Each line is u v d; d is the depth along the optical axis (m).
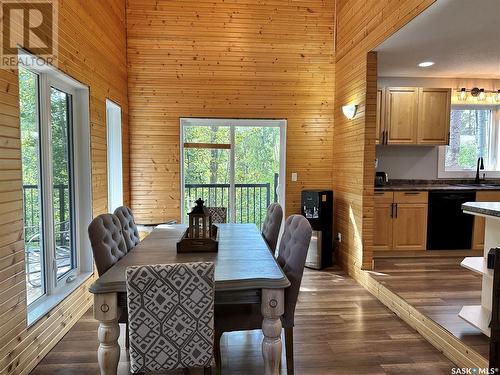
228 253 2.28
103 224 2.18
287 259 2.19
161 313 1.57
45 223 2.68
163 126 4.71
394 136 4.57
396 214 4.33
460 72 4.53
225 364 2.36
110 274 1.85
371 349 2.54
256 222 5.08
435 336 2.57
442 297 3.10
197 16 4.65
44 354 2.40
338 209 4.71
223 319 2.01
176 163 4.77
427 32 3.02
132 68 4.62
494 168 5.16
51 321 2.50
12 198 2.05
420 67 4.23
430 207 4.36
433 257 4.47
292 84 4.82
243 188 5.03
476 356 2.14
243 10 4.71
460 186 4.68
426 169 5.04
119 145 4.35
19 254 2.12
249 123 4.94
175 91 4.69
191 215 2.31
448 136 4.61
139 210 4.76
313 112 4.88
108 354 1.77
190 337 1.61
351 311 3.20
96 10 3.41
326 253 4.60
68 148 3.11
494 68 4.28
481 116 5.13
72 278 3.04
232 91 4.75
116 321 1.79
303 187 4.93
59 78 2.82
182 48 4.66
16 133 2.10
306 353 2.47
